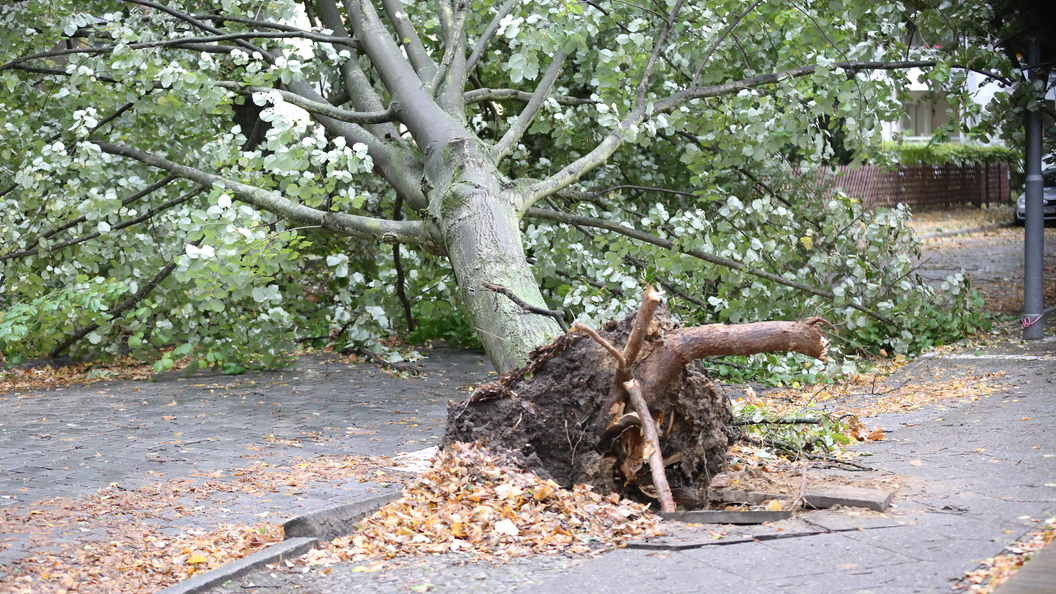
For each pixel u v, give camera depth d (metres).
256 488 6.55
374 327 11.92
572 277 11.55
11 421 8.91
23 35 11.39
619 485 6.27
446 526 5.62
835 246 12.02
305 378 11.13
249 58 10.80
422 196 9.90
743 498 6.12
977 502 5.77
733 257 11.08
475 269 8.50
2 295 11.74
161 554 5.30
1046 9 11.50
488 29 10.61
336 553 5.25
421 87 10.03
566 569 4.93
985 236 27.84
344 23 12.62
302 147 9.20
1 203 10.88
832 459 7.05
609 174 12.30
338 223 9.80
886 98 10.57
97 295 10.61
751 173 12.92
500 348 8.14
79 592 4.75
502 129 12.20
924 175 35.66
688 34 10.99
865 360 11.92
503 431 6.45
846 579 4.54
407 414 9.20
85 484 6.72
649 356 6.20
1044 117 13.02
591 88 12.17
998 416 8.50
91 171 10.24
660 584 4.62
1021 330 13.33
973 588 4.29
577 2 9.88
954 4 11.28
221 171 11.37
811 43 10.80
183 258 9.17
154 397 10.09
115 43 10.55
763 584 4.54
